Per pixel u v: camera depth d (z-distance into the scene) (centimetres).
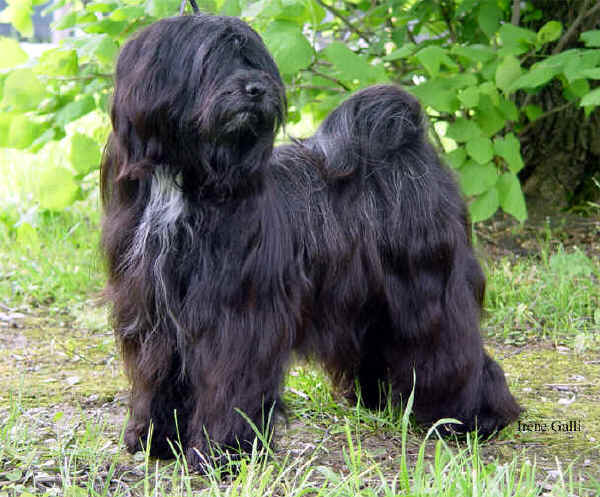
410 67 619
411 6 625
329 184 329
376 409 397
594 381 434
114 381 438
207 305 293
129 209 298
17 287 575
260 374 300
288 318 305
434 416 362
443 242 339
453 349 346
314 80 560
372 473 320
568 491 300
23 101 481
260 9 446
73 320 538
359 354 354
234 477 306
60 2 543
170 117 276
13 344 493
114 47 465
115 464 322
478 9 591
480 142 536
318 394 406
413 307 342
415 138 349
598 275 565
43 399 408
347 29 638
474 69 568
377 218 335
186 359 306
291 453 341
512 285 555
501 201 545
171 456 335
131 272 298
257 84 270
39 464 320
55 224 657
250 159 284
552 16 680
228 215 291
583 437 362
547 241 627
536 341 497
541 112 657
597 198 707
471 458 291
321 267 321
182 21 279
